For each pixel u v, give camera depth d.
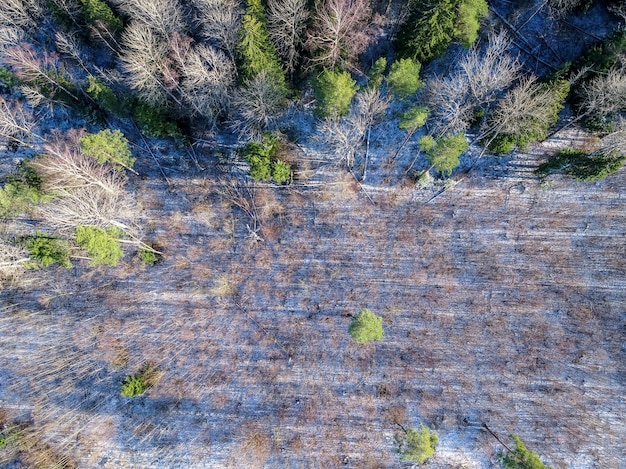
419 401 30.14
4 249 28.33
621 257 29.78
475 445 29.59
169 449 30.31
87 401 30.86
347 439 30.00
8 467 30.05
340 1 23.92
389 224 30.98
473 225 30.56
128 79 27.33
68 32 29.33
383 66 24.56
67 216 26.98
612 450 29.05
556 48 29.45
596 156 26.42
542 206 30.19
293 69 27.95
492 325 30.28
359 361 30.61
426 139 25.28
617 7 27.92
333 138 28.45
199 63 25.34
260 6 24.64
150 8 25.61
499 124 26.39
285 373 30.75
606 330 29.83
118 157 27.22
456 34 25.22
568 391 29.72
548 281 30.16
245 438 30.23
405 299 30.70
